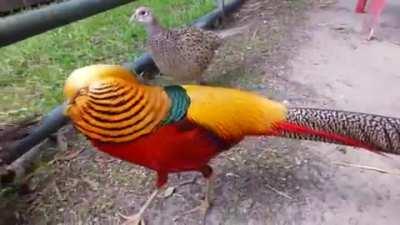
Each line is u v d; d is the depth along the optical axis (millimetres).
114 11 1280
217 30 1194
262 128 608
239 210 667
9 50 1104
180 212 667
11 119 851
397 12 1289
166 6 1334
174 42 913
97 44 1136
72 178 721
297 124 611
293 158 752
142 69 978
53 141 796
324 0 1340
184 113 568
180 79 950
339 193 697
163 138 564
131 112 546
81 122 556
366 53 1089
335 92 944
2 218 656
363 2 1238
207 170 644
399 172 737
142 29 1176
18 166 738
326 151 769
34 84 982
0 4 1319
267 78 981
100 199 686
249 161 743
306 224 651
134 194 693
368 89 961
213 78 981
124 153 570
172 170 608
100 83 542
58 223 657
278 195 689
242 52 1077
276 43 1113
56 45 1128
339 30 1181
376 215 667
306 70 1013
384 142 614
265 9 1294
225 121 586
